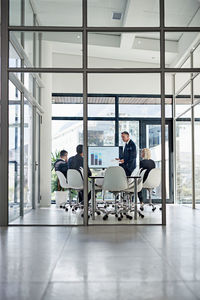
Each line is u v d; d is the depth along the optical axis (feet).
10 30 19.83
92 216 21.63
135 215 21.65
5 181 19.26
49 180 27.78
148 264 10.36
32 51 23.41
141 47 20.89
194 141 30.30
